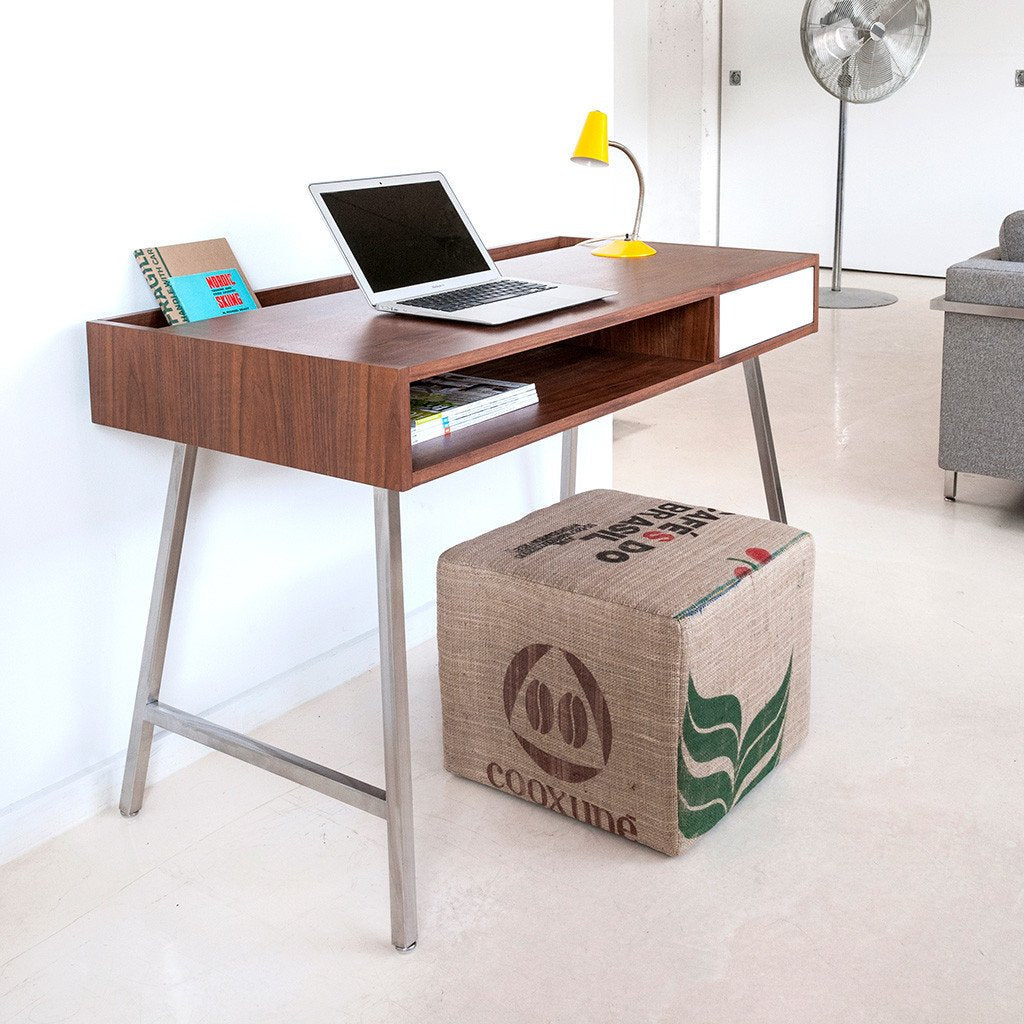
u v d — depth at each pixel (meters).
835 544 2.97
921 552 2.90
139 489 1.92
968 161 6.32
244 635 2.17
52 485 1.80
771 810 1.90
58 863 1.82
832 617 2.56
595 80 2.72
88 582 1.88
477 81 2.40
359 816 1.93
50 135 1.70
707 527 2.00
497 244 2.53
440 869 1.78
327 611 2.33
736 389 4.50
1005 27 6.02
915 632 2.49
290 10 2.01
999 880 1.72
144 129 1.82
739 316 2.11
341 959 1.60
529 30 2.50
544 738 1.87
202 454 2.01
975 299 2.98
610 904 1.69
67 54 1.70
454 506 2.56
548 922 1.66
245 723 2.19
